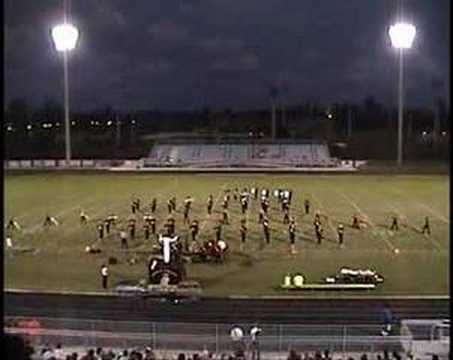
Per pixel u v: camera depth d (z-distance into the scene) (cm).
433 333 1795
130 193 4200
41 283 2264
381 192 4231
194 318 2020
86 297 2131
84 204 3812
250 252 2786
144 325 1877
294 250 2825
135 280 2312
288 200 3769
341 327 1869
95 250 2762
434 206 3747
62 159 5462
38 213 3525
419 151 5284
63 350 1680
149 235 3047
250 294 2200
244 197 3934
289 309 2081
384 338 1770
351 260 2641
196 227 3030
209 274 2452
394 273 2453
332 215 3550
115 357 1630
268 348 1738
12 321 1839
